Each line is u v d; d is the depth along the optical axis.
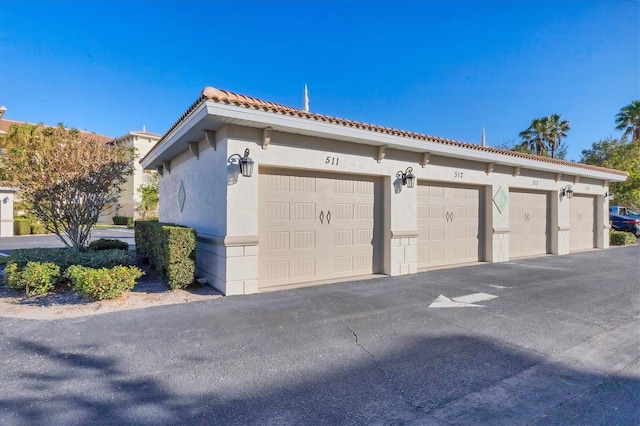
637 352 3.93
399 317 5.14
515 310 5.55
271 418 2.59
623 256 12.65
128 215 32.78
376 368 3.45
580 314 5.34
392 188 8.64
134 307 5.57
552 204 13.29
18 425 2.47
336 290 6.90
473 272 9.11
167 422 2.54
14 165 8.77
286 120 6.42
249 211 6.55
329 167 7.57
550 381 3.22
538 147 32.06
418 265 9.56
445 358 3.70
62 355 3.70
